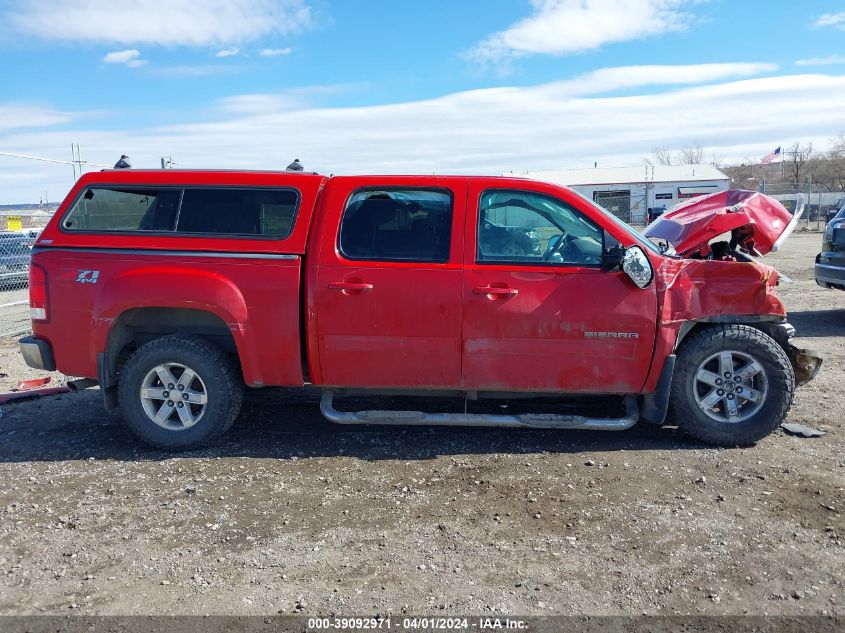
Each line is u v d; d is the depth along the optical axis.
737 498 4.28
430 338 4.88
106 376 5.07
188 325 5.30
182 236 5.02
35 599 3.28
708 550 3.68
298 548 3.74
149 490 4.49
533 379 4.90
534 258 4.90
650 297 4.80
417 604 3.21
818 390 6.57
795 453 5.00
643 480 4.57
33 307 5.13
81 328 5.05
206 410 5.07
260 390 6.53
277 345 4.95
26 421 5.93
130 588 3.37
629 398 5.10
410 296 4.83
